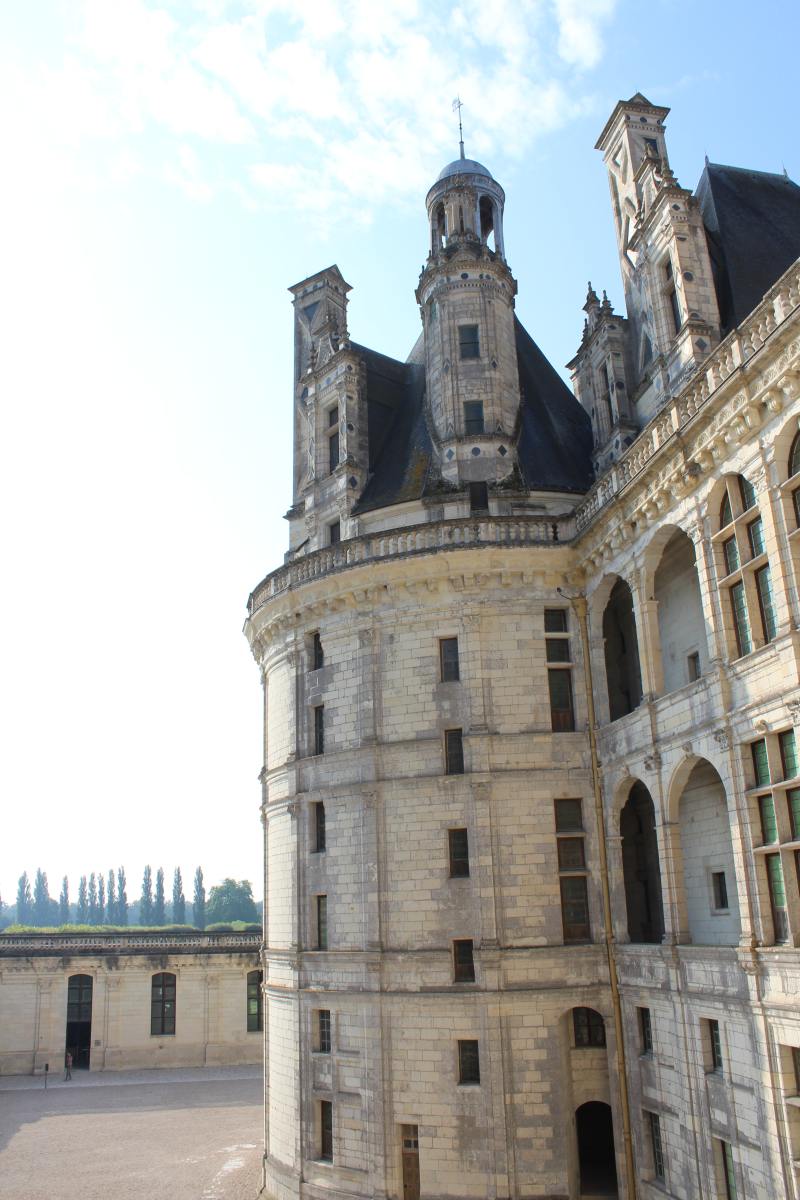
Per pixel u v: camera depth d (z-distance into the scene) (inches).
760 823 969.5
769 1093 908.6
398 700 1473.9
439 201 1808.6
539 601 1456.7
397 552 1503.4
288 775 1616.6
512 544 1445.6
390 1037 1365.7
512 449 1657.2
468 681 1432.1
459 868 1391.5
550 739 1407.5
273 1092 1606.8
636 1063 1237.1
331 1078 1428.4
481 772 1387.8
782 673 914.7
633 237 1546.5
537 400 1822.1
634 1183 1221.7
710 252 1482.5
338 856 1487.5
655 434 1188.5
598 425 1651.1
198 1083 2546.8
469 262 1720.0
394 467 1749.5
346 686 1534.2
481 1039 1304.1
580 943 1344.7
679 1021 1107.3
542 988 1310.3
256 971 2923.2
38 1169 1712.6
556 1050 1296.8
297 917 1537.9
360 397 1812.3
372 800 1444.4
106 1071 2751.0
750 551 994.7
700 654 1210.6
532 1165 1263.5
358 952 1413.6
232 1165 1728.6
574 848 1386.6
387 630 1507.1
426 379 1772.9
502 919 1343.5
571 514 1465.3
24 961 2810.0
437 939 1366.9
